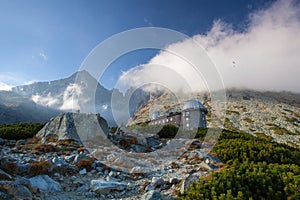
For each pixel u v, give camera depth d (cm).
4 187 656
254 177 696
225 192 642
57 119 1844
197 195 622
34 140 1736
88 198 764
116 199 773
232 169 788
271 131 7719
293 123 8756
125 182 949
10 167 835
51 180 837
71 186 857
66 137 1645
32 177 837
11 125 2238
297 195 604
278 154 1268
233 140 1705
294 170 770
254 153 1274
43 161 929
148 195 688
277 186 660
